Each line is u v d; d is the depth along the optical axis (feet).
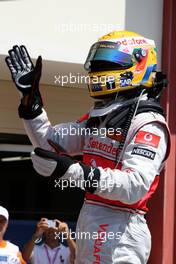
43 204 58.70
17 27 46.44
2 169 57.67
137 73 27.04
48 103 56.18
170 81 50.88
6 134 56.75
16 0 46.37
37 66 26.53
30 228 57.21
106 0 48.91
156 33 51.08
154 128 26.07
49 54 47.26
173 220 51.08
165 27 51.08
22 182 58.29
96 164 26.68
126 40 27.30
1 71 51.08
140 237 26.27
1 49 45.96
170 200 51.01
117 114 26.71
